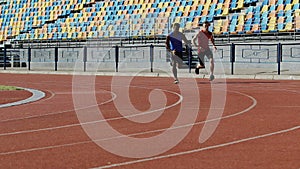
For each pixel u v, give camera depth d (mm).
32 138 8219
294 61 26031
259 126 9281
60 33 44875
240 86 19188
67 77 27656
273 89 17672
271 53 27500
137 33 38000
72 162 6414
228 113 11227
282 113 11141
